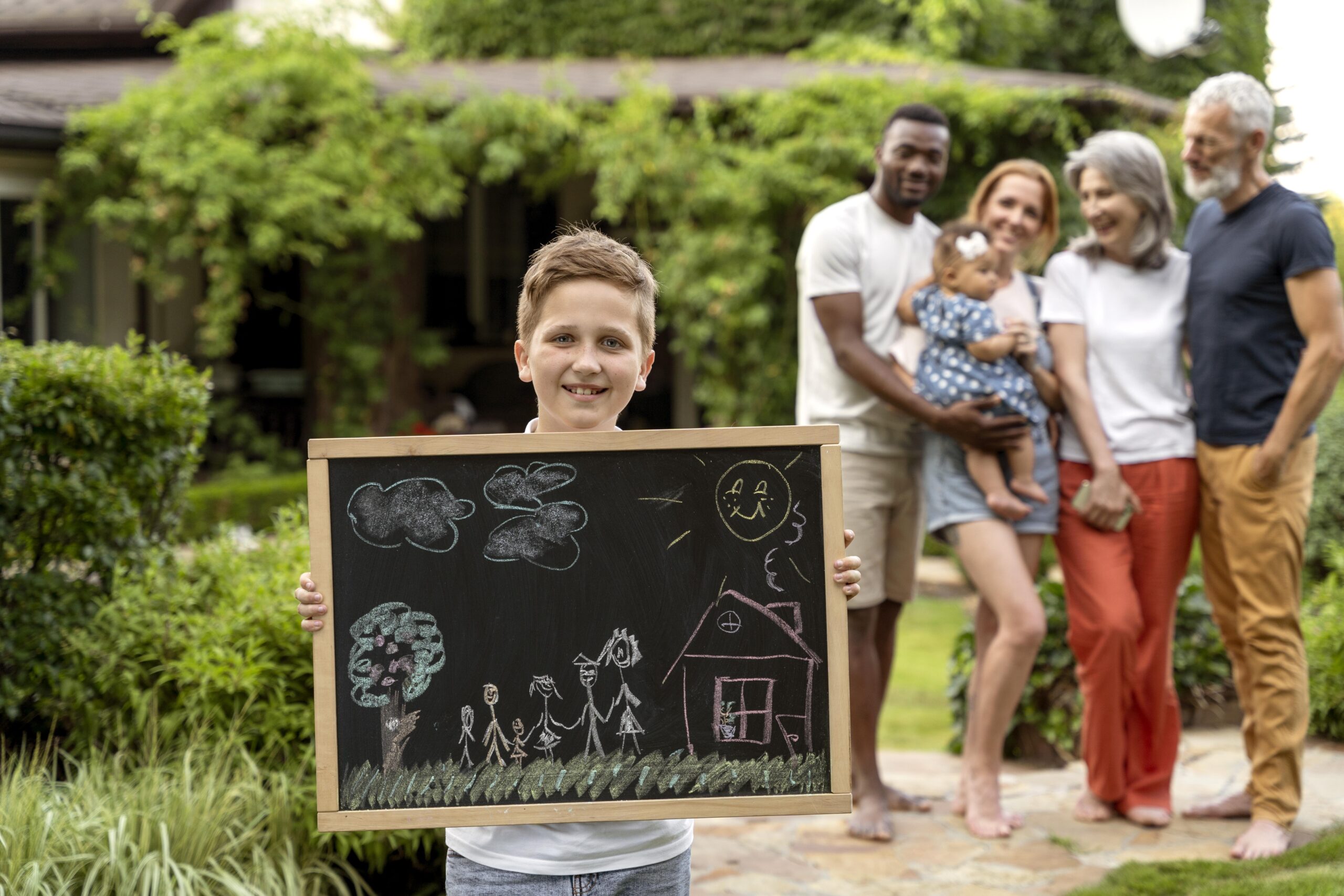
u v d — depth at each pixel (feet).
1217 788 14.12
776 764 6.88
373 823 6.67
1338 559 18.08
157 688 12.12
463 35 45.50
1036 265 13.48
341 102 30.78
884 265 12.81
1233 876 11.01
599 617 6.95
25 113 29.66
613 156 30.83
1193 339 12.28
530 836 6.76
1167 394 12.46
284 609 12.05
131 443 14.15
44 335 31.89
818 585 6.97
